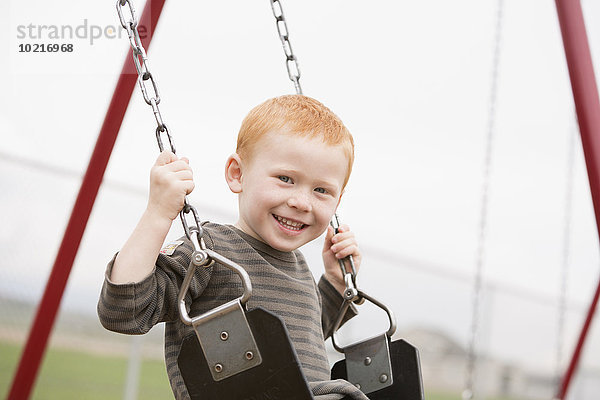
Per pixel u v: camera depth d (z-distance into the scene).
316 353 1.16
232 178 1.17
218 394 0.92
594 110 1.73
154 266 1.02
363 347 1.24
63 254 1.94
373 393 1.21
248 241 1.17
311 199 1.12
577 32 1.77
